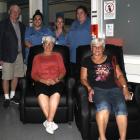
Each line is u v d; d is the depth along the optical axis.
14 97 3.30
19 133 2.30
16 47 3.07
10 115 2.80
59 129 2.40
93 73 2.14
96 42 2.11
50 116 2.31
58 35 3.02
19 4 3.98
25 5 3.95
